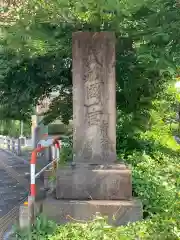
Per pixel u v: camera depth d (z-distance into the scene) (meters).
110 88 4.27
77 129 4.30
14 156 15.16
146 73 6.20
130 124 6.84
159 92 7.31
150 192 4.25
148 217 3.88
